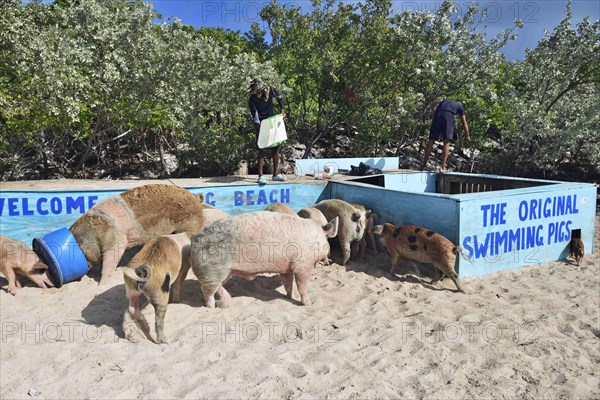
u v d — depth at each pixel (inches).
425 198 309.4
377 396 162.2
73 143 658.8
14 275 249.3
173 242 216.8
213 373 171.6
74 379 163.5
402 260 324.8
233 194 355.3
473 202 292.8
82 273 264.8
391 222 339.0
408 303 253.9
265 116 376.8
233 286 267.0
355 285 277.7
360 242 334.3
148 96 516.1
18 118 513.0
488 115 706.2
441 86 677.3
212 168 614.9
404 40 619.2
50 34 465.1
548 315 244.2
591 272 318.7
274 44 658.8
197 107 538.6
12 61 484.7
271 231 229.0
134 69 489.1
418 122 701.9
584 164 762.2
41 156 612.7
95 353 181.9
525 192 322.0
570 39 679.1
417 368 186.9
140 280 187.3
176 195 278.8
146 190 275.9
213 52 523.8
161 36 516.4
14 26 471.2
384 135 691.4
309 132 712.4
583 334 226.7
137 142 707.4
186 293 251.8
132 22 484.7
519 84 756.0
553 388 176.2
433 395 167.0
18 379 162.7
